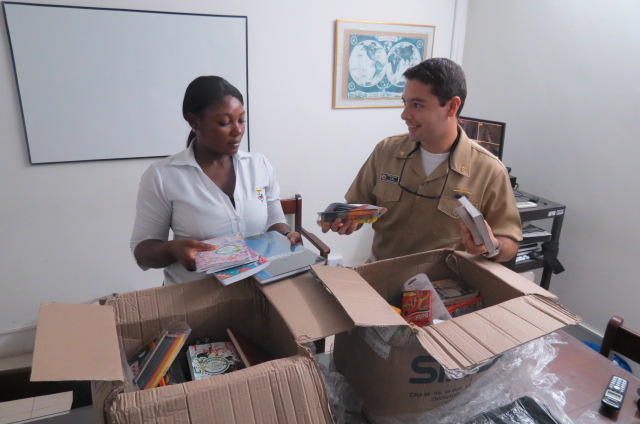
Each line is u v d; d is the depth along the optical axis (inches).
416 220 55.2
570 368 42.6
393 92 119.6
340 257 128.2
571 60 93.0
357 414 36.6
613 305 91.4
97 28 86.1
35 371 22.8
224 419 24.1
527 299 35.6
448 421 34.0
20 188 89.0
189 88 47.1
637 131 82.7
